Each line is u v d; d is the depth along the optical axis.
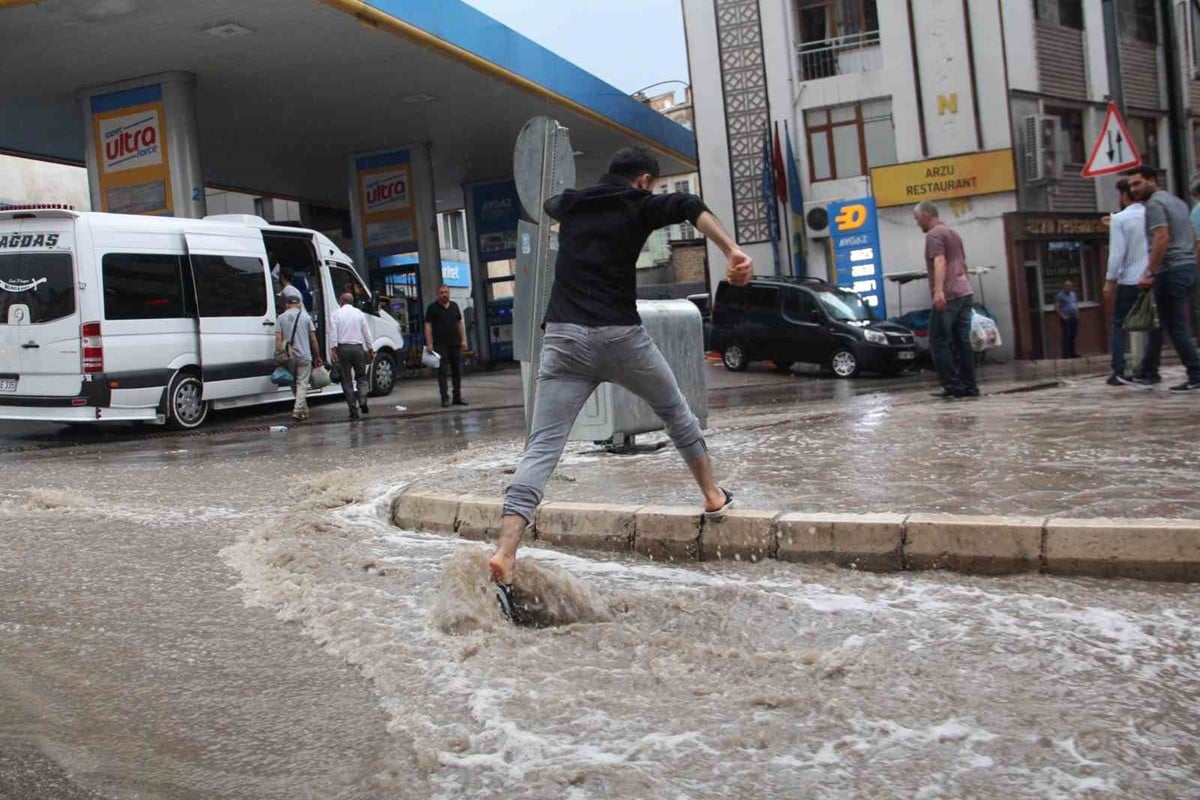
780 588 4.49
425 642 3.86
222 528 6.27
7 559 5.45
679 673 3.44
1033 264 26.03
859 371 21.89
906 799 2.56
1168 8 28.72
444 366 16.50
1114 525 4.37
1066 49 27.08
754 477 6.51
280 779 2.83
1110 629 3.70
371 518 6.48
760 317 23.05
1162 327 11.08
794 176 26.81
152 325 13.66
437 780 2.75
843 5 26.70
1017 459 6.54
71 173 33.31
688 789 2.64
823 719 3.03
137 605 4.56
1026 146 25.56
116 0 15.72
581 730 3.00
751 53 27.28
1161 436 7.14
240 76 20.06
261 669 3.71
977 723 2.98
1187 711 3.01
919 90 25.83
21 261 13.10
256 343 15.31
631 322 4.50
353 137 25.89
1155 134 30.50
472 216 32.19
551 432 4.44
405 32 17.77
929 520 4.69
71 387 12.90
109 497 7.64
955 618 3.91
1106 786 2.59
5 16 16.16
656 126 29.52
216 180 30.88
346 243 36.94
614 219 4.46
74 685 3.59
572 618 4.10
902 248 26.22
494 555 4.17
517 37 21.56
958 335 11.52
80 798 2.74
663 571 4.92
